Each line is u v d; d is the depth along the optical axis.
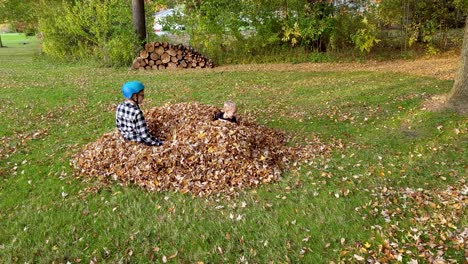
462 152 5.12
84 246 3.40
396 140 5.76
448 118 6.25
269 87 9.86
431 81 9.15
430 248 3.22
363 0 13.47
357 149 5.48
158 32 16.56
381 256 3.15
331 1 13.45
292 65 13.33
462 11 13.47
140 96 4.95
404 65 11.94
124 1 14.60
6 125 6.88
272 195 4.20
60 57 16.33
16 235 3.55
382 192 4.18
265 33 13.94
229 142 4.75
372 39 12.95
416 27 13.21
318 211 3.85
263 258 3.19
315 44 14.36
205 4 13.99
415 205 3.89
